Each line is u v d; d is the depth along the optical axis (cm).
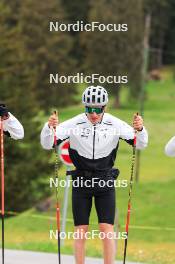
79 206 2028
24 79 9050
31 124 8850
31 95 9062
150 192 9350
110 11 19412
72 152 2044
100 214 2036
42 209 7806
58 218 2069
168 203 8638
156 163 12950
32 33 18112
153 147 14862
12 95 8769
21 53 9350
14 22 18375
